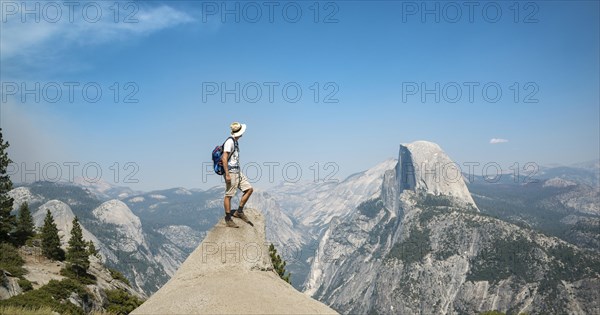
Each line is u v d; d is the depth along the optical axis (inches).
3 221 2375.7
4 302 1347.2
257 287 455.5
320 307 454.0
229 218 510.3
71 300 1665.8
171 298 445.4
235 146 523.2
